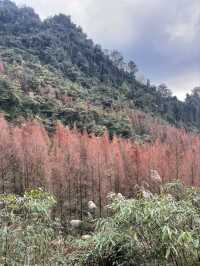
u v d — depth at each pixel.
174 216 3.63
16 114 45.28
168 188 4.76
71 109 51.94
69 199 25.09
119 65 108.88
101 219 4.18
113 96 78.12
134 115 63.56
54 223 5.68
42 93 58.31
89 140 30.39
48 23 106.62
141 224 3.66
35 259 4.51
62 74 80.69
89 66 93.94
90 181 25.97
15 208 4.57
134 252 3.82
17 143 26.72
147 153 29.22
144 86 97.25
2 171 25.86
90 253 4.27
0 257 4.32
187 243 3.42
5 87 47.78
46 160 25.78
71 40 104.50
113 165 26.83
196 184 26.03
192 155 28.84
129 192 25.75
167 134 55.78
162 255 3.64
